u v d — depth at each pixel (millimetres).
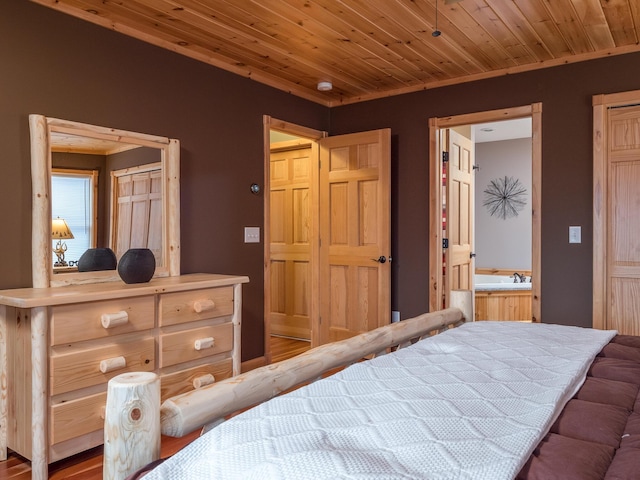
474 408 1144
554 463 917
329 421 1065
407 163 4180
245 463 885
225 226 3631
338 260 4367
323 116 4613
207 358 2885
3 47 2441
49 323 2150
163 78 3188
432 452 915
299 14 2779
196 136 3408
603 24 2895
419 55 3414
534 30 2982
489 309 5242
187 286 2727
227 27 2971
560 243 3486
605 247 3312
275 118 4062
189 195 3363
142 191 3027
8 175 2457
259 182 3926
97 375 2309
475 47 3264
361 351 1713
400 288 4207
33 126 2512
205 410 1106
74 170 2693
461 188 4484
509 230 6992
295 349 4656
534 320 3570
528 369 1468
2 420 2336
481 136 6754
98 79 2830
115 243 2867
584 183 3395
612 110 3299
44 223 2535
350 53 3391
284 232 5254
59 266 2604
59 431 2170
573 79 3432
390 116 4281
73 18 2715
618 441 1052
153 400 958
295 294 5172
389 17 2809
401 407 1145
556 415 1162
